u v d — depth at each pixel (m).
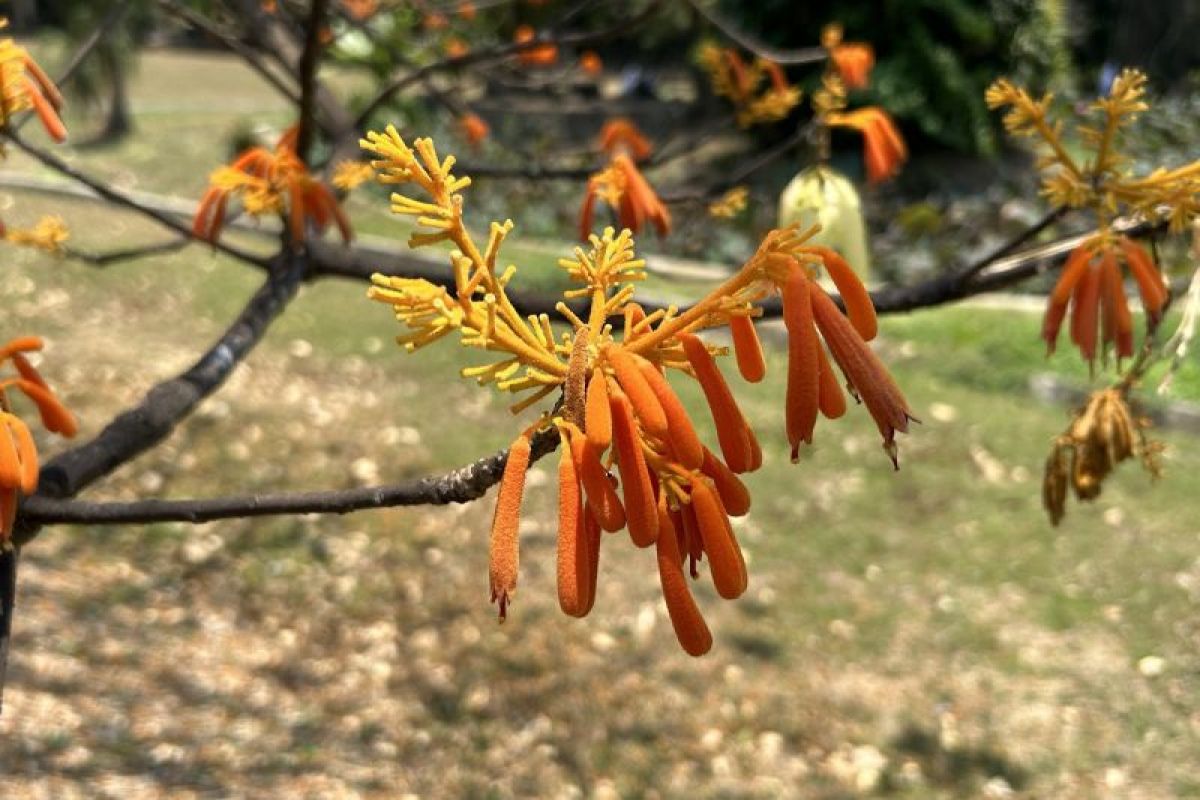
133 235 11.25
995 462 7.46
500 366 0.83
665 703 5.17
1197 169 1.39
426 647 5.48
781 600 5.98
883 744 4.98
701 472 0.85
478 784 4.62
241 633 5.48
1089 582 6.20
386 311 9.73
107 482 6.53
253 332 1.87
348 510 1.14
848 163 12.46
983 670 5.51
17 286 9.52
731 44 12.04
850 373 0.80
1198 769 4.86
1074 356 8.78
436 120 12.02
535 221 11.04
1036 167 1.48
